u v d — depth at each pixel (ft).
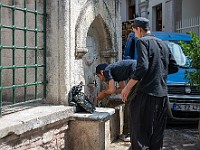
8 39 16.61
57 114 14.21
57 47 15.57
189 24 43.39
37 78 15.62
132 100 14.75
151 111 14.47
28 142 12.73
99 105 19.75
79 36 16.40
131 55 25.80
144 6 62.34
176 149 19.56
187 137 22.52
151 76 14.42
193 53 19.53
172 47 28.55
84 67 18.39
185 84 23.94
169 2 50.85
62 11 15.39
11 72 16.71
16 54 16.58
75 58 16.33
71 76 15.90
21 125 11.95
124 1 71.87
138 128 14.44
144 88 14.39
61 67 15.60
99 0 18.40
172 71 16.07
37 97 15.80
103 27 19.53
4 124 11.60
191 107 24.31
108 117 15.98
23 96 16.51
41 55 15.84
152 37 14.85
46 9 15.65
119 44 21.43
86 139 15.60
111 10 20.24
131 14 71.46
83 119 15.28
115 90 17.20
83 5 16.76
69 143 15.83
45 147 13.88
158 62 14.53
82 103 15.84
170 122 26.27
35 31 14.89
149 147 14.78
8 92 16.80
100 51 20.39
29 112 13.88
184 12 47.42
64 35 15.44
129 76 16.31
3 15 16.63
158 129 14.88
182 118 24.62
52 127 14.28
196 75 19.85
